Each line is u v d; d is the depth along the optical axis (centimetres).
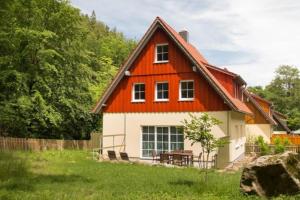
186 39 3325
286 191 1233
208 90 2569
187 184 1510
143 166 2269
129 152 2811
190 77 2641
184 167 2284
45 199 1166
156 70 2773
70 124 4084
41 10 3350
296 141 4353
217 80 2764
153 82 2775
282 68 10212
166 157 2430
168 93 2712
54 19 3512
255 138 3797
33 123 3712
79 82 3900
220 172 2095
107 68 6325
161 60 2789
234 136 2694
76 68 3844
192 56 2598
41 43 3198
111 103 2928
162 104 2719
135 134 2802
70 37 3706
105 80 5400
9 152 2562
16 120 3325
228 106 2486
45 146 3384
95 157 2822
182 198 1215
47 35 3078
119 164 2361
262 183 1261
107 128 2920
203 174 1909
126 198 1203
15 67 3173
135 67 2856
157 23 2758
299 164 1291
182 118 2634
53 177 1659
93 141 4000
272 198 1205
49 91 3369
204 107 2567
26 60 3275
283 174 1227
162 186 1441
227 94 2508
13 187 1371
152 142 2744
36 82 3344
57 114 3372
